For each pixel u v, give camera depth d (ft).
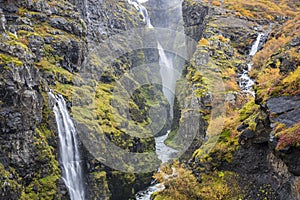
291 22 193.47
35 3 157.07
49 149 107.04
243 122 86.07
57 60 149.18
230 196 75.46
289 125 62.18
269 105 70.74
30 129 101.45
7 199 86.99
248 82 152.05
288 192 63.77
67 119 125.70
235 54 186.70
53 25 159.84
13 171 92.63
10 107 96.07
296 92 70.95
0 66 95.86
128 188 129.18
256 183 73.00
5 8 143.95
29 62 109.19
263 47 179.42
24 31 137.18
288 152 57.93
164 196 82.79
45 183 100.73
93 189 117.60
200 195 78.07
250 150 77.61
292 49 131.95
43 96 117.70
